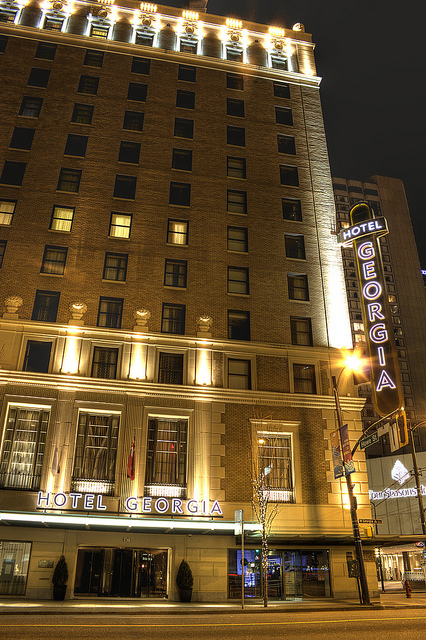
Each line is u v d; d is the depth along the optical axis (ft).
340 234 119.85
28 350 95.61
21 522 79.92
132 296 104.63
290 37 156.15
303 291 115.96
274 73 146.51
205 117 132.98
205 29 150.41
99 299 103.14
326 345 110.22
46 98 125.70
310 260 118.93
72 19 141.90
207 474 91.97
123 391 94.58
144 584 85.61
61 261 105.81
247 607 73.10
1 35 133.28
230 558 89.04
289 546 92.07
